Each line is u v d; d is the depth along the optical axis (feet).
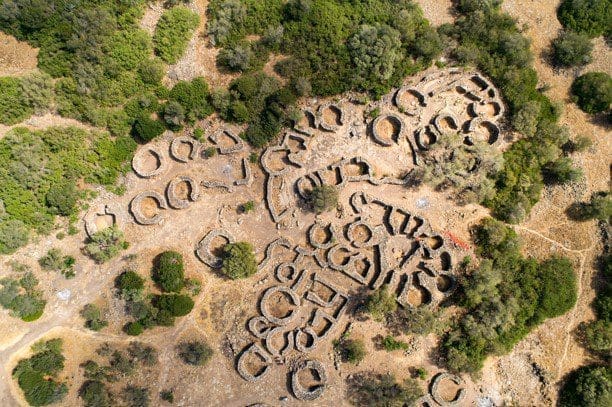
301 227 134.21
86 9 132.67
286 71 135.23
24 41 132.57
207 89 136.26
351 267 130.31
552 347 128.26
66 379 125.29
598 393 119.24
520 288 126.21
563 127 133.28
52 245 131.34
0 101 126.21
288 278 131.03
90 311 125.39
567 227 134.31
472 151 132.26
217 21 134.62
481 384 126.41
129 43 133.69
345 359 127.13
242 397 125.90
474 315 125.70
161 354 128.06
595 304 129.90
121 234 130.00
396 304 128.06
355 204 133.90
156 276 130.31
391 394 122.21
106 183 133.69
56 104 131.54
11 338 125.59
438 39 135.44
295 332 127.75
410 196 135.03
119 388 126.00
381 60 131.44
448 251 129.90
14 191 126.41
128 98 135.74
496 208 132.98
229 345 128.16
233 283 131.54
